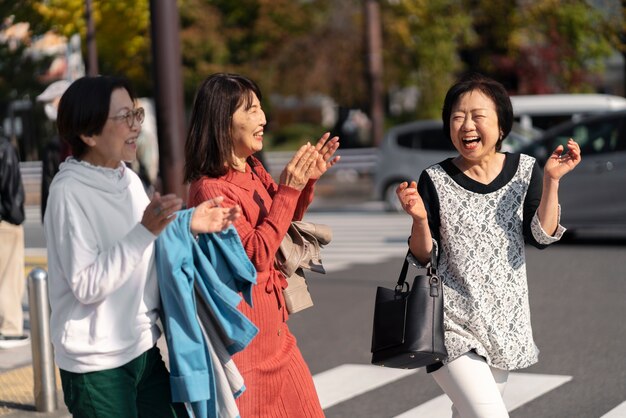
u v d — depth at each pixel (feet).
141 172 44.32
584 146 60.85
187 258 15.70
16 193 33.65
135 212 15.47
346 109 159.43
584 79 137.18
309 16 151.94
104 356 14.99
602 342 34.65
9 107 105.40
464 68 142.82
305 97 155.22
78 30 81.92
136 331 15.26
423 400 28.40
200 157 18.08
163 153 43.68
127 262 14.43
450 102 18.49
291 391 18.49
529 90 137.39
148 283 15.57
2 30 58.54
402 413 27.20
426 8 134.72
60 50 85.20
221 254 16.93
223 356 16.42
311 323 39.60
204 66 142.00
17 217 33.78
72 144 15.37
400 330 17.67
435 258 18.04
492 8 136.15
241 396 17.65
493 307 18.04
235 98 17.93
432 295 17.76
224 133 17.94
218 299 16.16
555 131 62.49
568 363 31.94
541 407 27.30
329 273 52.42
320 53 150.10
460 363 17.88
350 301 44.04
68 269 14.67
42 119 108.27
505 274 18.13
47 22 60.18
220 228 15.80
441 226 18.30
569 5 132.46
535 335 36.19
